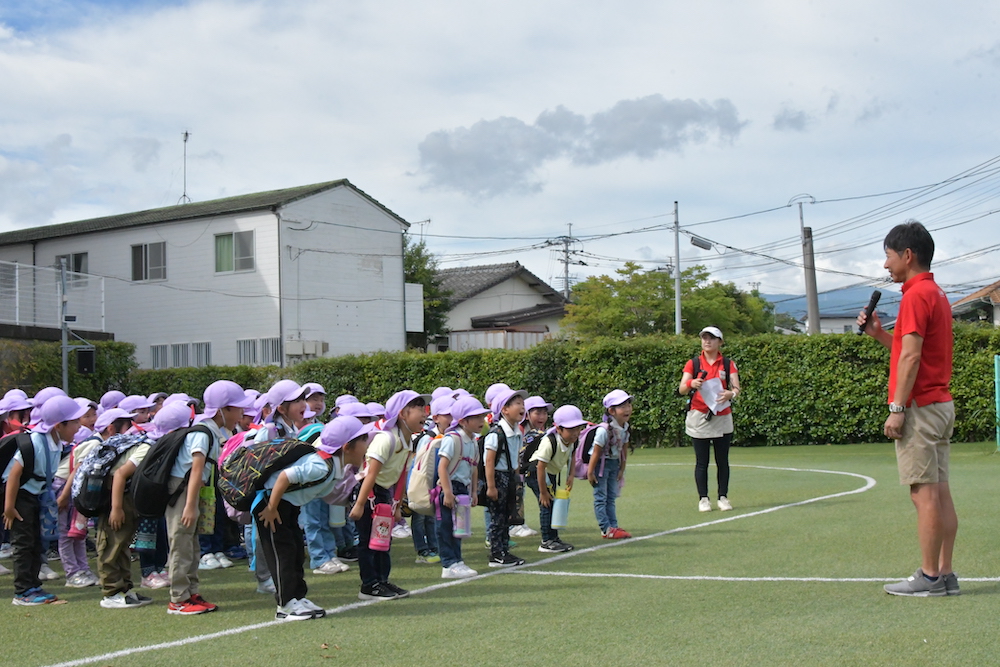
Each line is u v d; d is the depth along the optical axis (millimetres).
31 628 6523
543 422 9805
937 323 6273
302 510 8508
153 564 8094
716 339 11391
